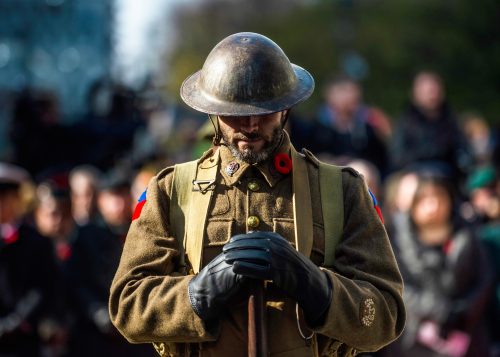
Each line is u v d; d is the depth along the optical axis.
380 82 69.69
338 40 72.38
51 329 18.67
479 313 18.00
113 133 27.45
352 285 9.68
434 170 19.09
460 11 71.31
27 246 18.72
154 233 10.06
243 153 9.77
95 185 20.81
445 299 17.86
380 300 9.80
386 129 29.00
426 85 27.91
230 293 9.33
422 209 18.12
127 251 10.08
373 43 70.81
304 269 9.29
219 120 9.92
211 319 9.54
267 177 9.98
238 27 94.69
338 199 10.09
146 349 19.00
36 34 30.45
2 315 18.59
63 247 20.72
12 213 19.06
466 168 27.83
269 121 9.69
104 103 28.44
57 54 30.70
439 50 70.56
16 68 30.30
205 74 9.75
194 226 9.95
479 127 38.44
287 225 9.89
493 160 26.17
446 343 17.81
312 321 9.51
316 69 71.88
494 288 18.89
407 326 17.92
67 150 27.34
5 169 19.64
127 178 19.62
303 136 26.17
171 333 9.62
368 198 10.23
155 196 10.14
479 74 70.00
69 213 20.88
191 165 10.27
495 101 69.44
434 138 27.78
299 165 10.13
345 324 9.56
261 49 9.66
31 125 27.34
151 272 9.94
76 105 30.58
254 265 9.11
